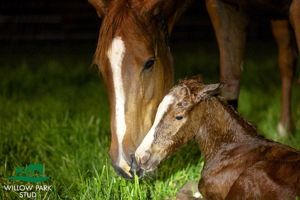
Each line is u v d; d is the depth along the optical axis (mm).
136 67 2395
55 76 6867
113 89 2400
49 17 9984
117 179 2676
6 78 6547
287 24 3820
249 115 4555
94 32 10055
